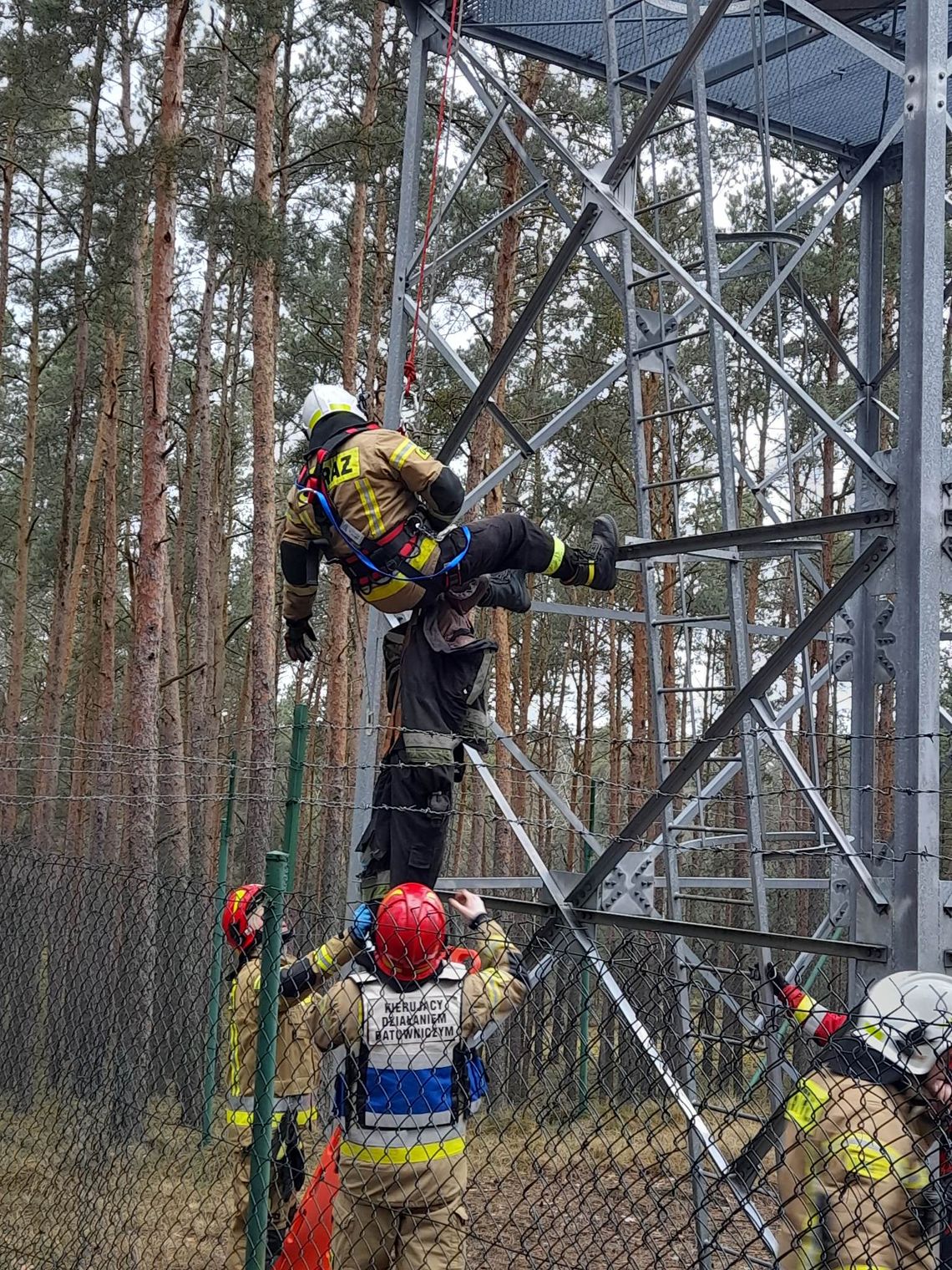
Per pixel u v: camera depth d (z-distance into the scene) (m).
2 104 17.72
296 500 4.80
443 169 19.89
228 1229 5.45
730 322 5.17
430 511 4.55
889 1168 3.25
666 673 20.89
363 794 6.37
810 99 8.29
